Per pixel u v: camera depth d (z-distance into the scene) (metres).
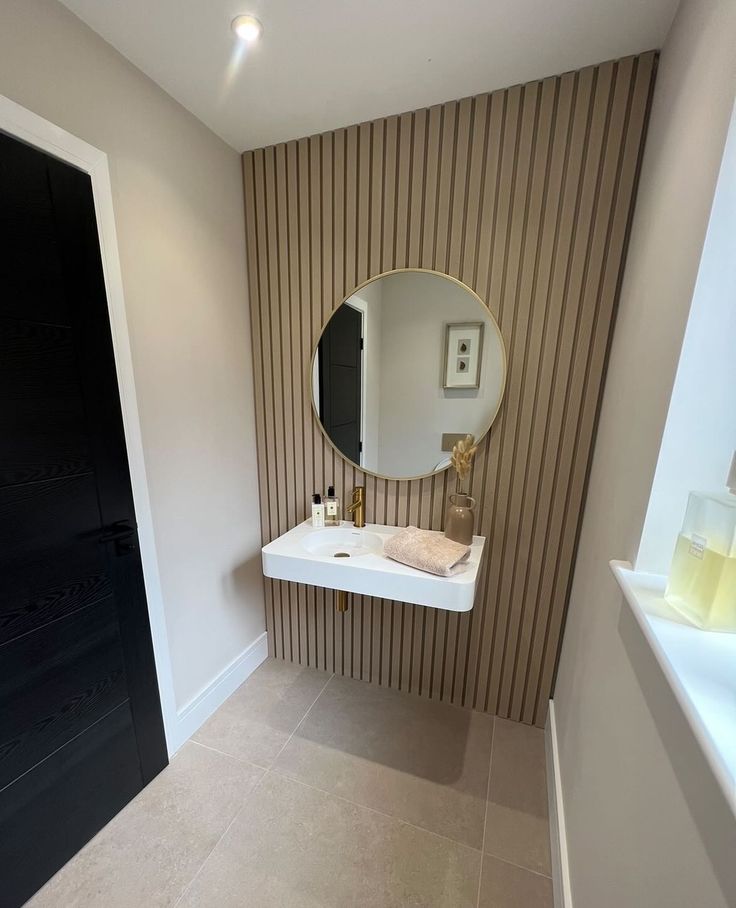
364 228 1.46
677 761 0.54
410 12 0.97
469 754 1.52
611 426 1.15
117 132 1.12
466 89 1.23
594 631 1.08
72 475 1.07
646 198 1.05
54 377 1.01
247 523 1.82
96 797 1.22
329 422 1.68
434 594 1.27
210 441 1.56
